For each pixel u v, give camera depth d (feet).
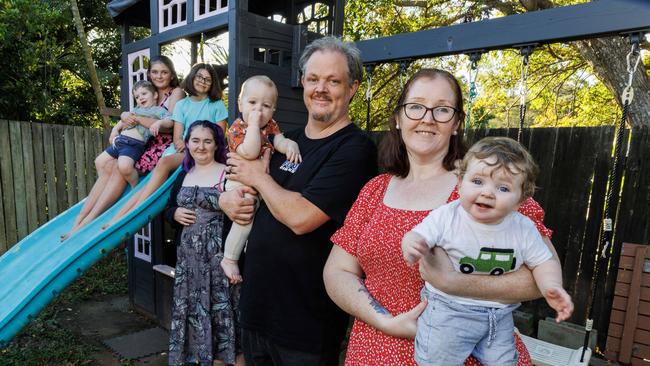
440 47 7.89
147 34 33.99
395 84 26.50
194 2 10.94
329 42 6.02
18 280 9.06
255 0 14.28
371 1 23.82
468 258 3.80
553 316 9.96
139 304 14.11
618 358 8.77
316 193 5.42
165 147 11.94
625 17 5.82
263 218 6.17
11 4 19.16
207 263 8.66
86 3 29.91
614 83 16.61
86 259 8.71
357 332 4.71
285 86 10.25
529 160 3.81
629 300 8.69
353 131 6.09
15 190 17.31
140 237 13.99
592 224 9.33
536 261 3.78
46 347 11.48
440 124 4.44
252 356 6.34
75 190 19.10
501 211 3.68
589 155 9.30
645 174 8.73
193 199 8.66
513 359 3.86
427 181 4.57
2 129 16.96
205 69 10.61
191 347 8.86
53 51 23.40
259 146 6.32
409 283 4.29
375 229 4.51
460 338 3.82
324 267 5.28
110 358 11.19
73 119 25.08
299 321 5.70
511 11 21.67
